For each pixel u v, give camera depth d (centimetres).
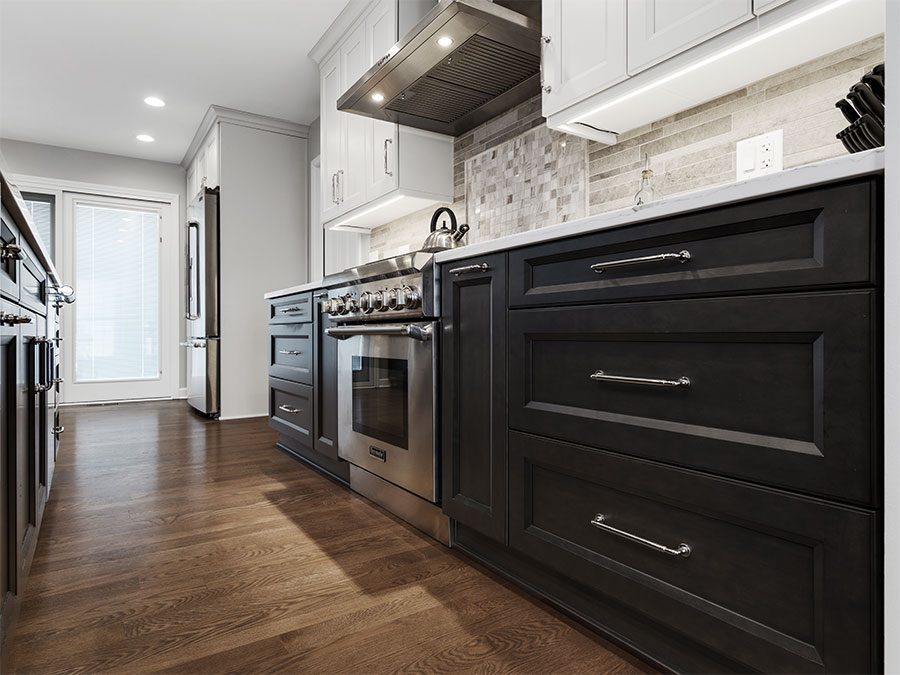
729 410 89
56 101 405
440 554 159
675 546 97
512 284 133
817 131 130
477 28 177
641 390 103
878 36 118
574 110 157
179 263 543
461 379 153
